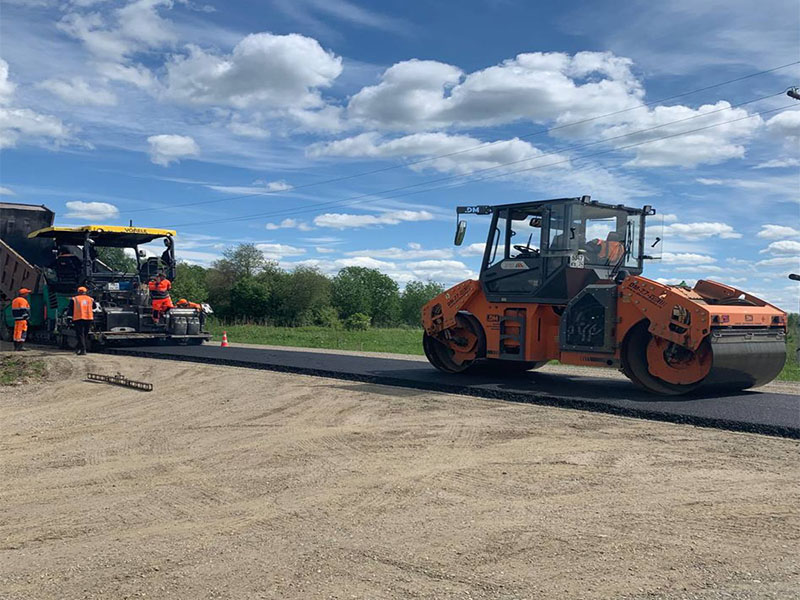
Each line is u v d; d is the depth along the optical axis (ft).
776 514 15.70
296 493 17.53
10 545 14.23
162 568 12.91
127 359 50.55
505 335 36.06
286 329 129.18
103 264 62.03
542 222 34.40
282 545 14.01
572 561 13.06
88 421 28.04
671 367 30.50
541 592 11.76
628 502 16.60
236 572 12.69
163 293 60.34
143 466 20.49
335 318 168.04
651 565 12.85
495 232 36.65
